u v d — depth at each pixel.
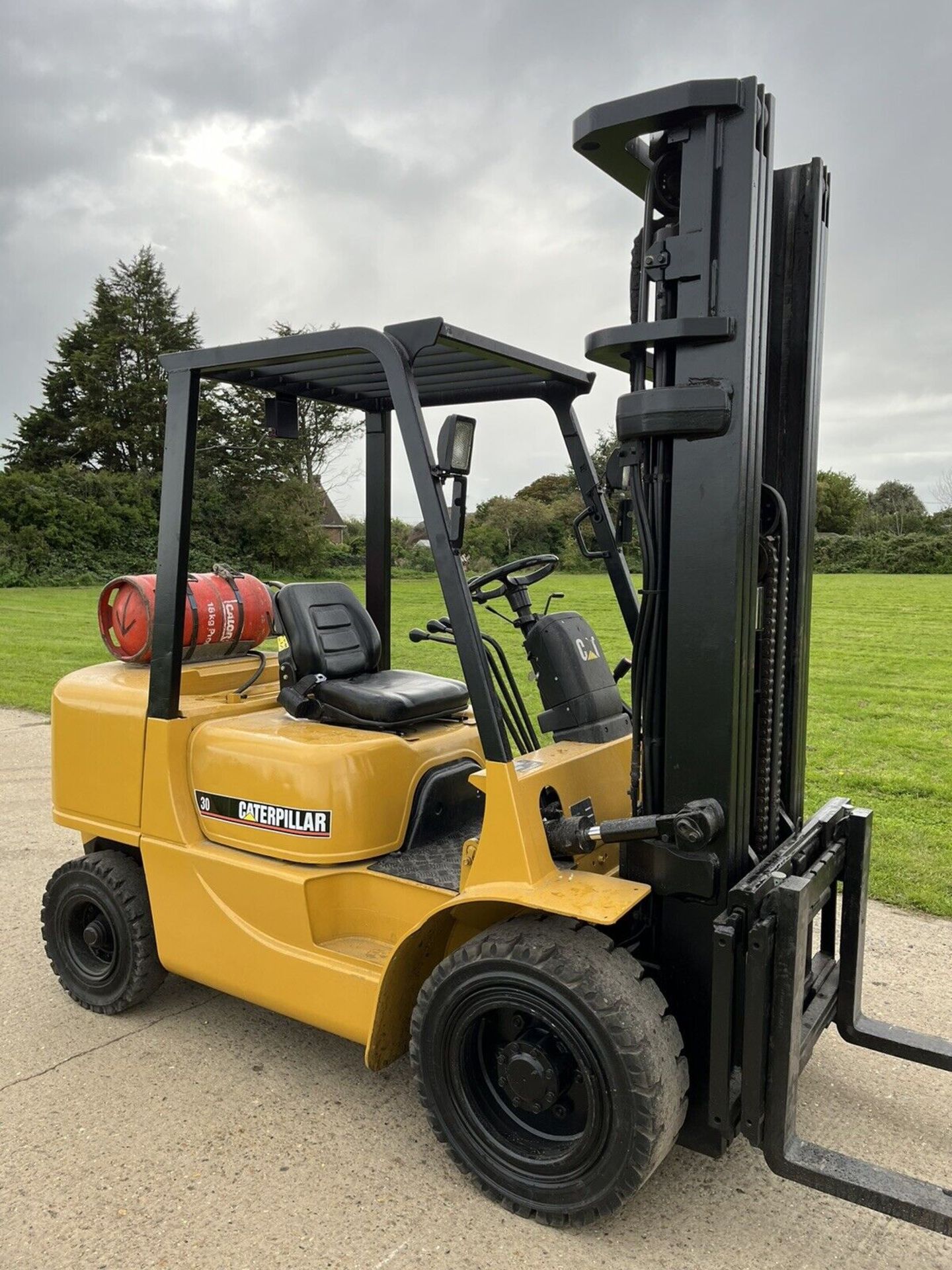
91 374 36.94
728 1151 2.75
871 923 4.29
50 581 29.69
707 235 2.20
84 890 3.46
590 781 2.81
